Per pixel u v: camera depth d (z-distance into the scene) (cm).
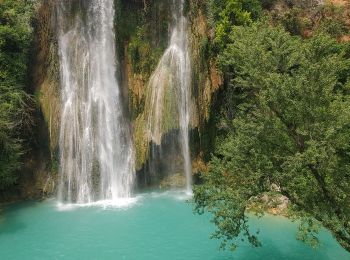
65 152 2998
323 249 2145
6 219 2608
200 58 3077
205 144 3116
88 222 2530
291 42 2122
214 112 3097
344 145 1748
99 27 3131
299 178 1738
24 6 3086
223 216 1806
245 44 2227
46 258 2114
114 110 3120
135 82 3147
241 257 2088
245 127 1880
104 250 2178
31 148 3064
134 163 3052
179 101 3128
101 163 3019
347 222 1706
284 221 2439
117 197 2992
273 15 3198
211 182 1953
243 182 1866
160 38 3219
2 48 2936
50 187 2997
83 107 3053
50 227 2470
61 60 3103
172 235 2331
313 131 1709
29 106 3028
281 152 1877
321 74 1711
